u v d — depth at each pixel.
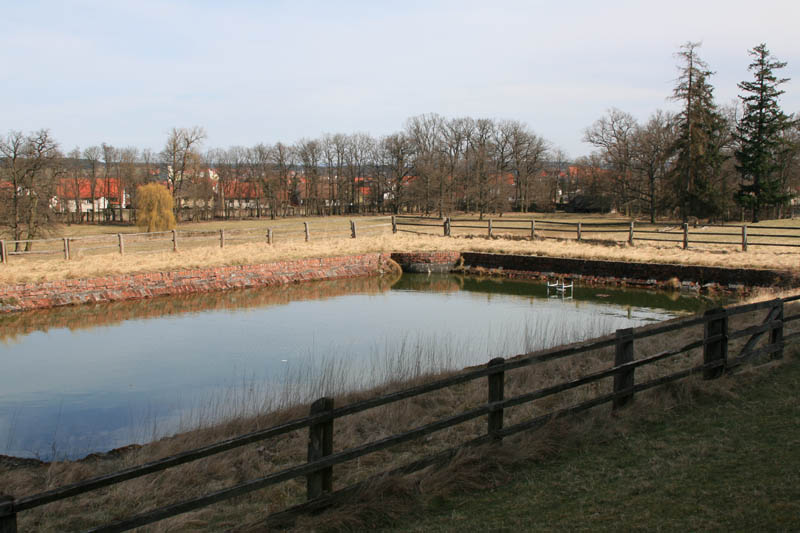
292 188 82.81
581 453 5.77
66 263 22.06
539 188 71.31
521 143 74.19
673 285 22.56
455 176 65.25
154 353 13.66
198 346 14.30
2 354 13.78
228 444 4.15
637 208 60.09
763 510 4.37
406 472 5.10
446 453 5.41
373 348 13.77
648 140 51.91
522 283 25.72
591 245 29.53
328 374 11.16
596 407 6.86
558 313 18.17
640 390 6.86
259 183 80.38
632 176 55.44
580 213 69.19
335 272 27.20
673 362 9.44
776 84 46.97
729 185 50.06
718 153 47.12
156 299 21.34
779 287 19.56
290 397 9.20
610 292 22.58
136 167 71.50
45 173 37.03
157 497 5.38
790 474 4.95
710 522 4.26
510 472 5.41
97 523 4.92
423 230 45.88
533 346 12.85
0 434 8.78
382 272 28.92
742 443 5.70
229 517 4.91
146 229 52.19
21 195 35.84
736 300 19.72
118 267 21.89
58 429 8.98
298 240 31.95
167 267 22.64
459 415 5.40
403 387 8.73
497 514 4.63
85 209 79.38
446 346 13.24
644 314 17.83
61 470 6.31
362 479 5.55
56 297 19.67
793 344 9.17
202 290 22.86
